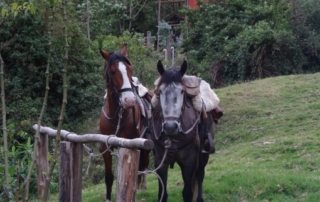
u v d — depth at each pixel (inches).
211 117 329.7
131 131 336.2
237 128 635.5
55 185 417.1
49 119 629.3
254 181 365.1
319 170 406.3
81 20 881.5
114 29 1229.7
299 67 973.2
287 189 352.8
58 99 660.7
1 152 192.7
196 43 1065.5
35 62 633.0
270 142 525.0
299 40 998.4
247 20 1026.7
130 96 317.4
